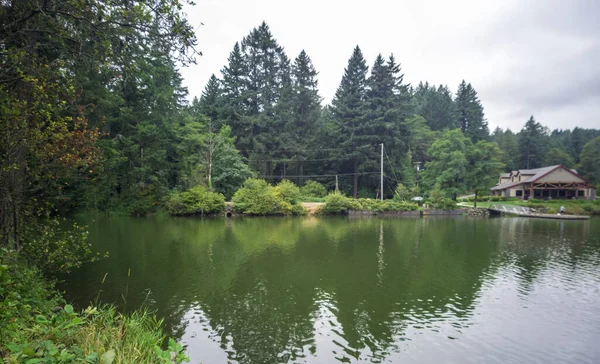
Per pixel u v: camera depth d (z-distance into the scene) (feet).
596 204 142.92
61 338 12.31
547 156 226.99
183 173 113.39
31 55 19.57
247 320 28.94
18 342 10.87
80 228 27.61
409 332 27.58
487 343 26.05
